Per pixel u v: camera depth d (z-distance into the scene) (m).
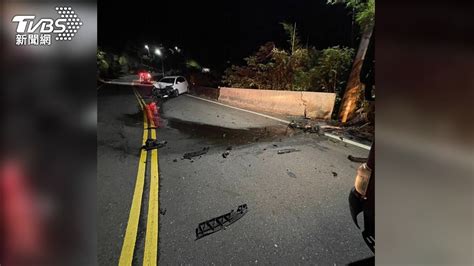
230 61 24.34
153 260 2.23
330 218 2.81
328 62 10.27
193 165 4.44
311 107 8.77
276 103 10.48
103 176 3.93
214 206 3.09
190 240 2.48
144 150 5.29
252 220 2.79
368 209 1.84
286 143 5.72
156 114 9.60
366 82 1.97
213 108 11.30
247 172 4.11
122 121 8.20
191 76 29.70
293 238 2.49
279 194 3.38
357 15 8.07
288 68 13.88
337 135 6.27
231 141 5.96
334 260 2.21
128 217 2.86
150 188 3.56
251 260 2.22
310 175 3.97
